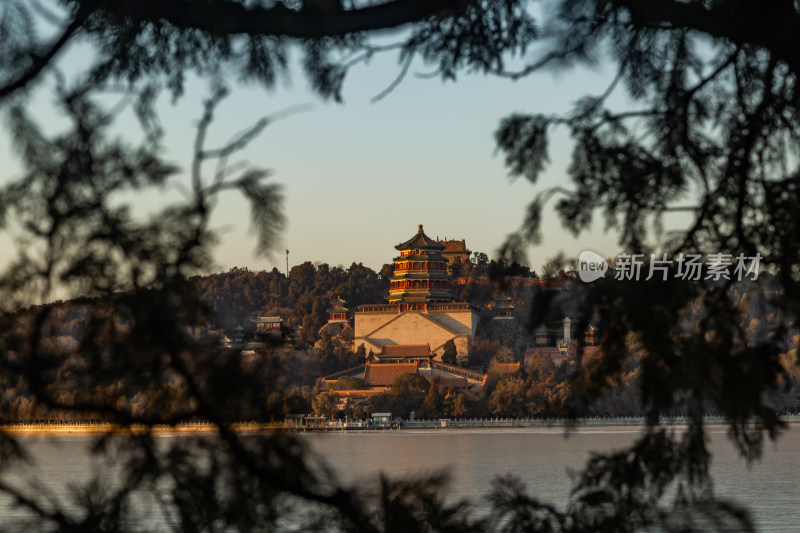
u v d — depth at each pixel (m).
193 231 26.77
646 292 37.41
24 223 26.95
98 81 35.12
